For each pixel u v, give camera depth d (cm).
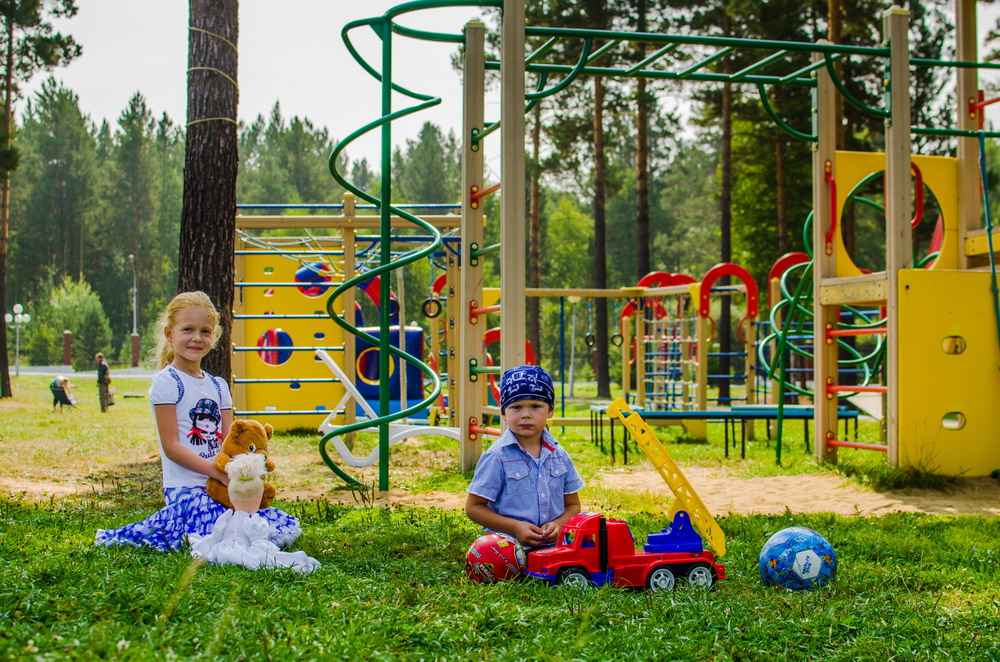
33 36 2584
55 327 6925
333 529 533
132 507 644
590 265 6875
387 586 356
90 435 1370
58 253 7819
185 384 479
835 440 990
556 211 7150
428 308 1166
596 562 388
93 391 3300
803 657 294
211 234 950
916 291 862
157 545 442
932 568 477
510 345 714
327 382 1348
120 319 7975
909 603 370
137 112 8362
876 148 3894
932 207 2984
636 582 391
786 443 1270
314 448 1177
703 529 409
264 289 1472
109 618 288
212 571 375
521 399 421
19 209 7712
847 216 2338
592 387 4156
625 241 7369
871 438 1345
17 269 7600
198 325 487
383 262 774
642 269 2911
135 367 6756
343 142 755
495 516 412
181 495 460
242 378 1427
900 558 507
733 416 1072
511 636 298
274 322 1471
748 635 309
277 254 1352
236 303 1414
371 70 797
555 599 347
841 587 396
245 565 401
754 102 2819
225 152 959
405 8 742
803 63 2525
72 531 505
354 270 1291
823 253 996
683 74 917
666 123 3362
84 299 7106
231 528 434
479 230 905
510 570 390
